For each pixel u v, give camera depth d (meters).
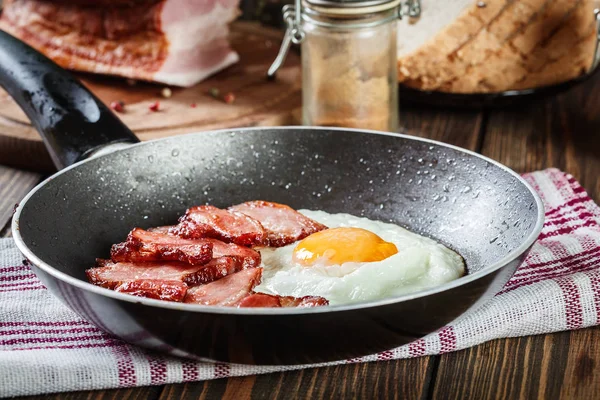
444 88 0.83
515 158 0.78
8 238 0.66
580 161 0.77
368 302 0.50
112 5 0.87
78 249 0.61
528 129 0.83
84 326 0.58
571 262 0.62
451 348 0.57
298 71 0.92
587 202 0.70
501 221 0.61
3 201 0.73
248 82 0.89
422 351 0.56
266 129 0.68
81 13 0.88
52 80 0.70
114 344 0.57
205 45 0.89
